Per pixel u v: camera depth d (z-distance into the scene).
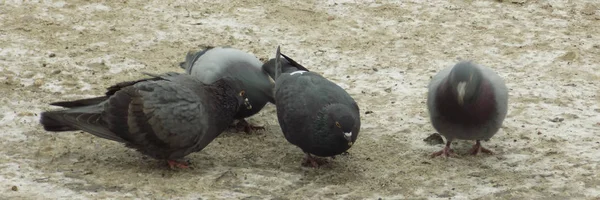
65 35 16.69
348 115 10.95
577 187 11.09
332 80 15.03
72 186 10.79
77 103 11.67
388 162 12.04
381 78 15.17
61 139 12.51
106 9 18.06
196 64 13.14
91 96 14.07
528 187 11.11
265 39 16.78
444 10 18.50
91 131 11.21
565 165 11.81
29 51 15.83
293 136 11.48
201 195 10.70
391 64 15.80
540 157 12.14
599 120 13.43
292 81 11.78
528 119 13.49
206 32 17.05
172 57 15.85
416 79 15.16
